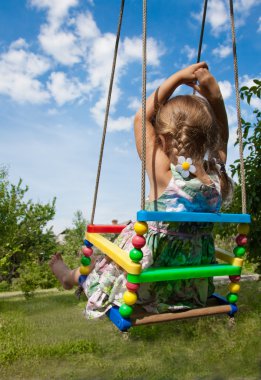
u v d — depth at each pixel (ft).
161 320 5.13
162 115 5.73
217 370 9.78
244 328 12.43
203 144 5.59
